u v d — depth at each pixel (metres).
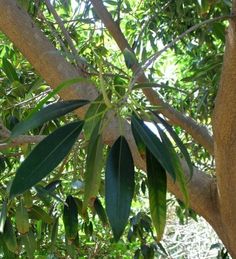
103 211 1.20
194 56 1.96
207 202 1.31
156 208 0.69
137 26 2.02
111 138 1.09
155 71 2.18
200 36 1.71
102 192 1.42
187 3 1.71
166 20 1.83
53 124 1.48
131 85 0.64
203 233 3.50
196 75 1.46
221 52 1.68
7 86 1.61
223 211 1.23
